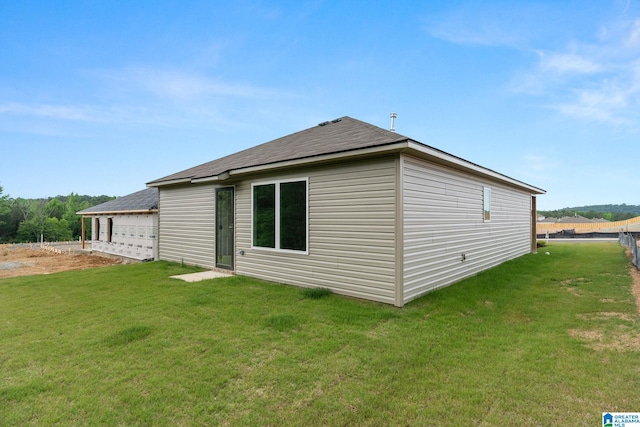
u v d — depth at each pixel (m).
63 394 2.70
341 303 5.41
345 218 5.93
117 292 6.40
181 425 2.29
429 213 6.16
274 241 7.21
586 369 3.00
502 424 2.27
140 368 3.13
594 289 6.15
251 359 3.32
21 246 24.09
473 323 4.39
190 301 5.57
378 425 2.28
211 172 8.48
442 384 2.80
